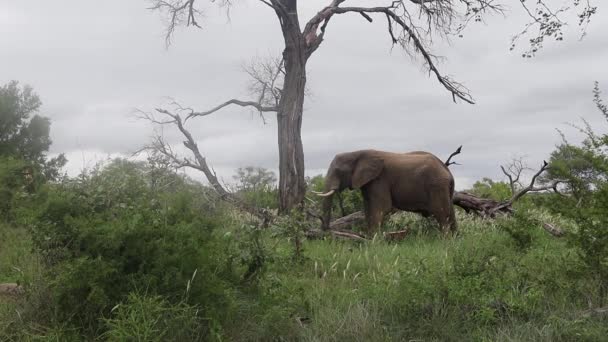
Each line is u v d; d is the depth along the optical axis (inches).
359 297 271.3
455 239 487.8
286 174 689.0
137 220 239.6
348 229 593.0
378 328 236.4
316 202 657.0
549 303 262.2
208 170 652.1
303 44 716.7
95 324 230.1
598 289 272.1
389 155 593.0
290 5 711.7
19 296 257.3
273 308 242.4
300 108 712.4
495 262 308.3
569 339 230.7
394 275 288.0
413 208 583.2
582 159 291.7
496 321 243.9
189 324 217.6
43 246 257.6
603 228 278.4
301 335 232.8
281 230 384.5
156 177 439.5
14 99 838.5
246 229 289.1
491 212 597.9
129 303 223.5
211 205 445.4
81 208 265.6
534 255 351.9
